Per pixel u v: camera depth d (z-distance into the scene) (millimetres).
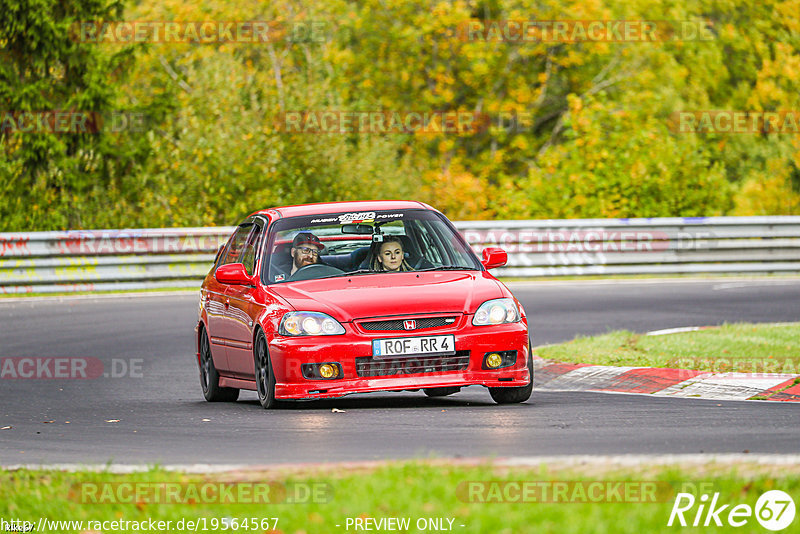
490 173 132625
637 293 64562
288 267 31500
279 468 19953
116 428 27922
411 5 128625
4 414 31938
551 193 101125
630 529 15328
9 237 67438
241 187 93562
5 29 89750
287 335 28703
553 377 36656
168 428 27391
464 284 30047
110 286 69688
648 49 137375
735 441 22938
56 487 19125
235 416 29000
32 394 36375
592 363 37375
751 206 116688
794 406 28844
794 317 51594
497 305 29469
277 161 94562
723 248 76625
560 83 139875
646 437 23641
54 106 91875
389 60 129375
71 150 92688
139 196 93188
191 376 40250
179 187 92000
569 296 63656
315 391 28344
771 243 76938
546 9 131750
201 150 93062
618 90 138000
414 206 33438
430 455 20297
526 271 74812
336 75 124875
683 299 60812
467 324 28891
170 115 98062
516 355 29281
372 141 105875
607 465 19188
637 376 34781
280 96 101312
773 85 148250
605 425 25594
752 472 18422
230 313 32531
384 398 32594
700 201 99438
